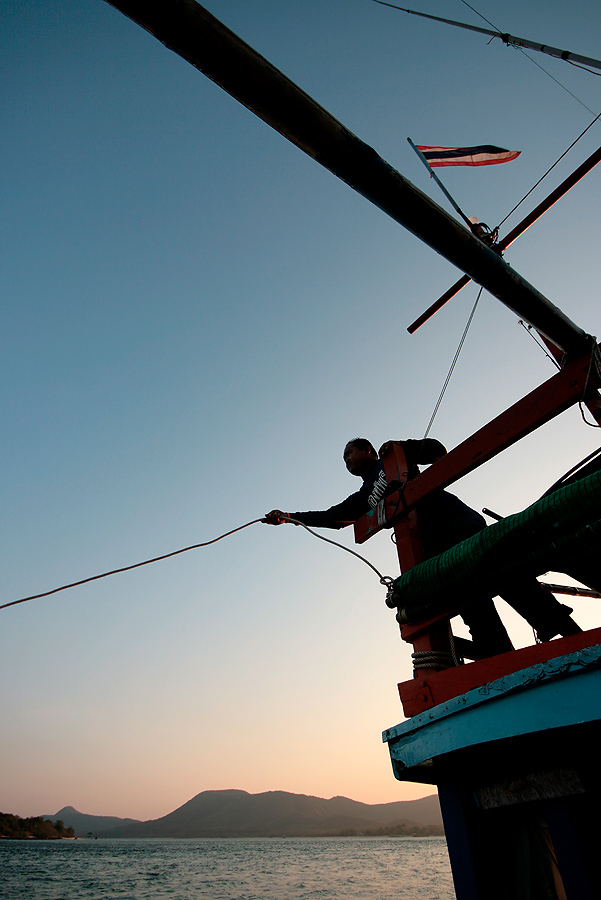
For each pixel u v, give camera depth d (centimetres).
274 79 209
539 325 297
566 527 227
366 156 233
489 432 316
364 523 393
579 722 177
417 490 346
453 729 227
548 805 208
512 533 244
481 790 240
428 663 284
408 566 336
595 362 287
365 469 469
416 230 262
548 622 315
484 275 279
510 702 203
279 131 227
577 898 186
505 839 241
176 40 197
